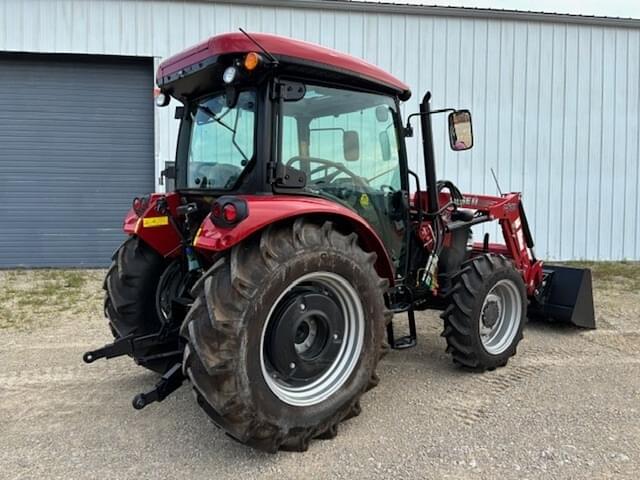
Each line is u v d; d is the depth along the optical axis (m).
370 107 3.35
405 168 3.63
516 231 4.63
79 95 8.77
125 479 2.39
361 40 8.91
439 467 2.49
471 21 9.16
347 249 2.78
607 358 4.10
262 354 2.50
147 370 3.82
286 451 2.63
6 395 3.37
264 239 2.52
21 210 8.77
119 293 3.37
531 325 5.08
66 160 8.83
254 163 2.77
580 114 9.62
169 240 3.42
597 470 2.46
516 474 2.43
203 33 8.59
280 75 2.78
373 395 3.35
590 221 9.79
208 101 3.20
